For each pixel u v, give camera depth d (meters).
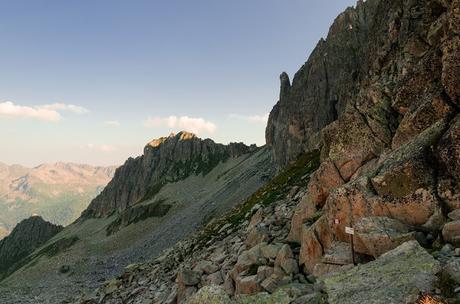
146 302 40.31
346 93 81.94
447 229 14.04
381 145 25.22
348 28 109.94
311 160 61.69
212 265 34.09
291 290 14.49
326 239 21.20
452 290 10.23
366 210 18.67
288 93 138.75
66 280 128.12
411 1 39.78
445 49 20.98
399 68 31.41
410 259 13.05
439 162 16.95
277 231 32.16
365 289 12.23
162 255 67.19
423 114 20.67
